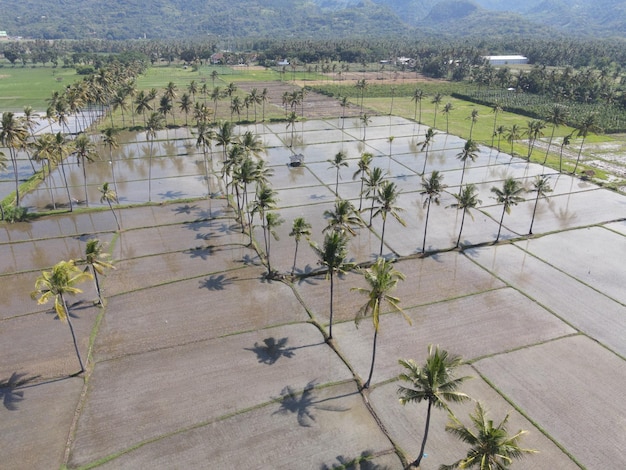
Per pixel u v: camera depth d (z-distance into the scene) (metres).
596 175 102.69
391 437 38.12
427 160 112.06
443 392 30.92
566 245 71.88
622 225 79.00
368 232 75.06
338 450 36.97
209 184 94.44
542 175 102.50
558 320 53.69
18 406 40.66
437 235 74.44
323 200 87.00
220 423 39.25
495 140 129.62
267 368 45.53
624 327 52.75
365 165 76.56
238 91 197.12
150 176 98.62
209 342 49.06
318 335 50.59
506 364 46.56
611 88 181.12
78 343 48.50
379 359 47.03
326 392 42.75
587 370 45.94
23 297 56.47
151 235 72.62
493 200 88.75
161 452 36.50
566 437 38.38
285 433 38.41
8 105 160.25
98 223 76.31
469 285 60.53
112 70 158.88
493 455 27.09
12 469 35.03
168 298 56.50
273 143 123.25
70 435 37.78
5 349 47.50
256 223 77.19
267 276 61.66
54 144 77.81
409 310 55.03
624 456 36.81
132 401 41.38
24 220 76.75
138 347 48.09
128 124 138.88
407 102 185.62
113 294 57.03
